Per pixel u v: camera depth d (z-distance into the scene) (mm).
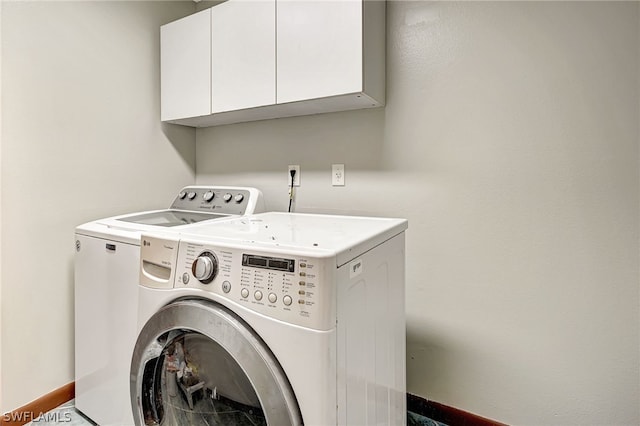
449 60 1497
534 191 1360
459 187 1499
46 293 1570
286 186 1934
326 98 1477
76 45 1644
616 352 1257
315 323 774
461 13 1468
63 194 1615
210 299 930
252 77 1632
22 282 1494
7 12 1412
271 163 1982
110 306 1328
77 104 1655
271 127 1972
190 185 2246
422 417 1601
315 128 1829
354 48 1378
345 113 1742
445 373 1562
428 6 1531
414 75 1569
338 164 1771
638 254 1213
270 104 1588
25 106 1479
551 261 1344
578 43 1273
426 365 1600
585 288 1293
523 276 1395
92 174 1723
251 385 925
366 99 1500
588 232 1280
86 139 1693
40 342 1555
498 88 1409
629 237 1224
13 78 1438
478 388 1499
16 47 1443
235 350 855
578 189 1290
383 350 1108
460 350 1529
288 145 1918
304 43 1484
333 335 794
